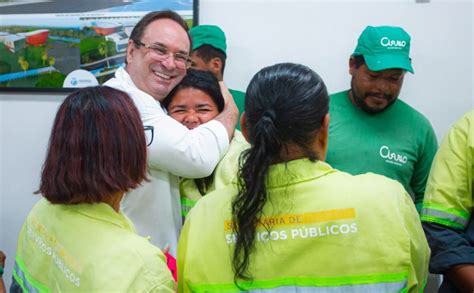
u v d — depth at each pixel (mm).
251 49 1896
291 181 792
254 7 1881
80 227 817
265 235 778
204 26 1743
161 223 1341
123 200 1290
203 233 827
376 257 752
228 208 822
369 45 1507
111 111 801
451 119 1861
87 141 784
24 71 1985
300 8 1868
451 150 1372
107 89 845
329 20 1863
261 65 1899
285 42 1884
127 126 810
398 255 751
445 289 1396
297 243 768
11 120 2039
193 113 1424
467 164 1338
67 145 795
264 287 771
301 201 783
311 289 760
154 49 1328
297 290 763
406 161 1576
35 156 2043
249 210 775
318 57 1878
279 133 774
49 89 1978
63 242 823
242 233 777
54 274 826
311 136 796
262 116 778
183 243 870
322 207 774
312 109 776
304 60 1884
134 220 1316
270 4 1876
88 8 1923
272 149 776
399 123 1604
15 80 1995
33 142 2039
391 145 1575
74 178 785
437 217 1331
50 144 826
